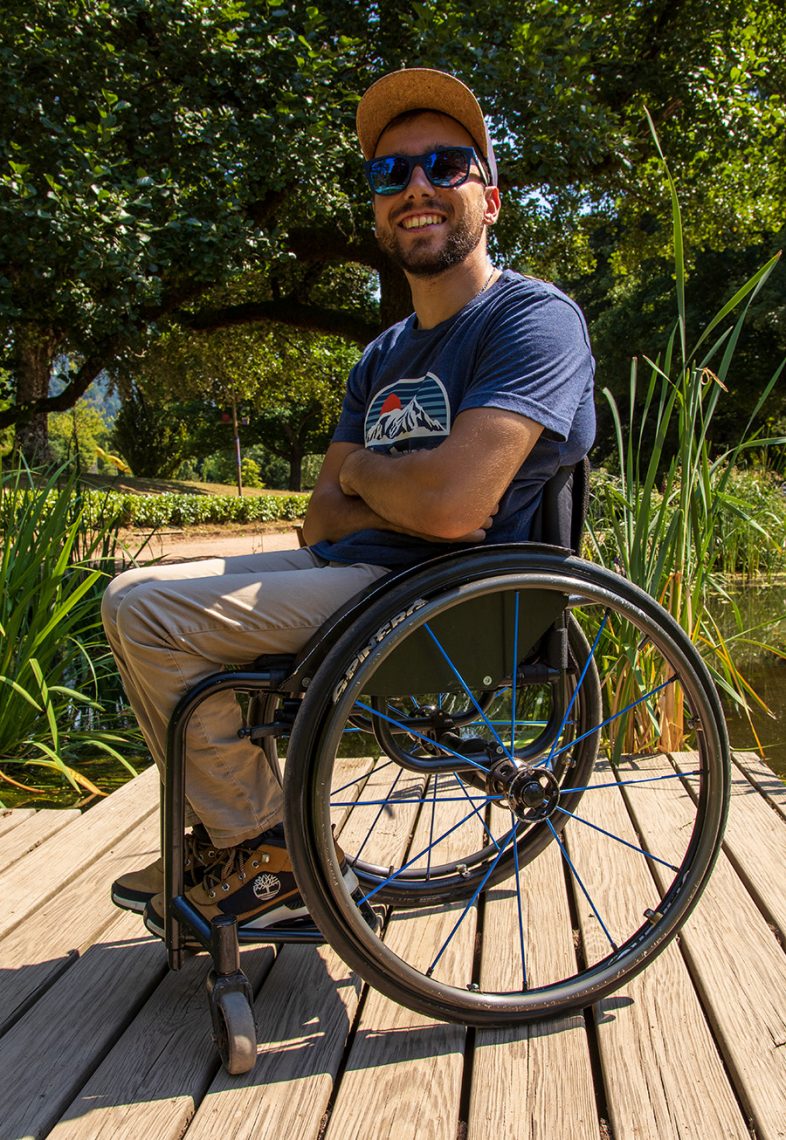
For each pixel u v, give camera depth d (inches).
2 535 133.6
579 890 77.4
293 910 58.7
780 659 177.9
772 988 62.6
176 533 639.1
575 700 70.6
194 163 284.5
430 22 285.7
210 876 58.5
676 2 393.7
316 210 341.1
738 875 79.7
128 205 252.8
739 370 923.4
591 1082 54.2
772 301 865.5
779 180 442.6
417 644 54.4
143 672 55.9
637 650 109.4
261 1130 50.7
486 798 61.9
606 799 98.9
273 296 514.6
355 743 135.6
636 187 405.1
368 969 54.0
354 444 73.6
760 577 254.5
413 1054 57.2
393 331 74.0
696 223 448.5
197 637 55.4
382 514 59.6
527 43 282.8
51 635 124.6
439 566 54.4
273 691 56.2
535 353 57.7
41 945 70.9
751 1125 51.4
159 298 281.1
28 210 233.8
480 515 55.7
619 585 58.2
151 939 71.9
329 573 59.5
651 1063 55.6
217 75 293.9
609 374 1088.2
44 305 279.9
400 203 64.2
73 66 268.7
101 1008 62.7
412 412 63.9
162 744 59.5
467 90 64.2
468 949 69.1
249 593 56.4
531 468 58.7
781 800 96.5
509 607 56.3
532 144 292.5
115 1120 51.5
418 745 87.9
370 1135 50.4
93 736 125.1
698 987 64.0
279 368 616.7
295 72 292.4
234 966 55.0
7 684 116.6
